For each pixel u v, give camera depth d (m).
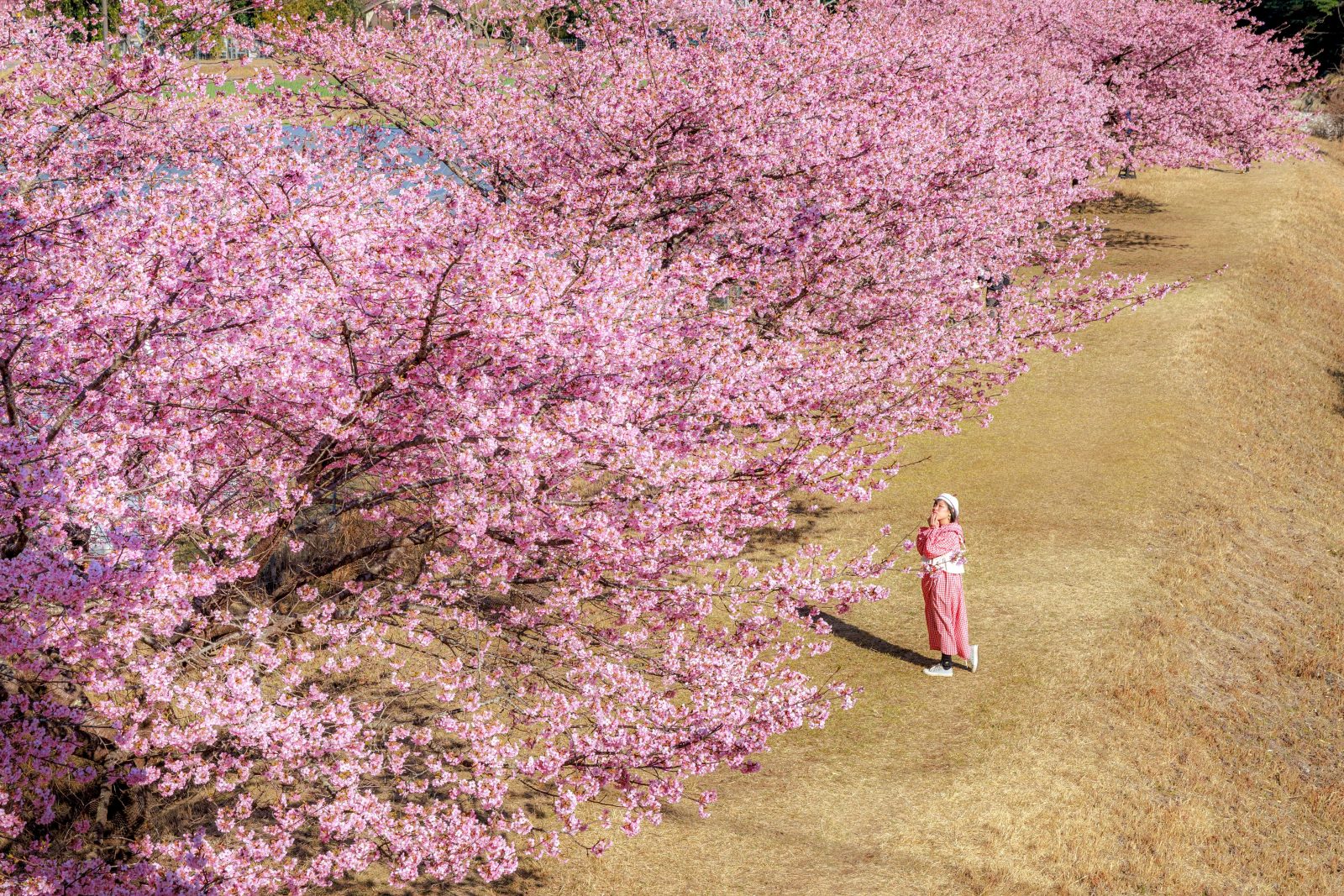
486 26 13.92
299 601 7.48
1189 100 31.34
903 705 11.73
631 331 5.97
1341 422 22.09
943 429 14.95
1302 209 38.50
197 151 7.93
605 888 8.99
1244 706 12.22
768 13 13.71
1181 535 15.87
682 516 7.04
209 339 5.48
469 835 6.32
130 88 6.64
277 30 11.23
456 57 12.01
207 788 8.79
